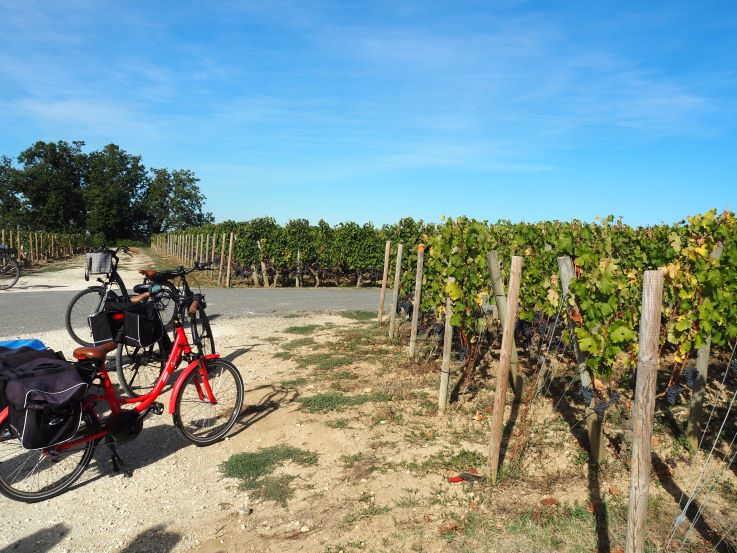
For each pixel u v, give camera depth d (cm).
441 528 359
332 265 2150
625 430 475
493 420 415
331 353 815
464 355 642
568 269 454
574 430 520
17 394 347
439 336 780
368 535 353
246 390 641
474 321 640
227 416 552
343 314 1198
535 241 781
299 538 351
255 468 445
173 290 574
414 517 373
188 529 362
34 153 8888
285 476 433
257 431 523
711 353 757
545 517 372
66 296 1302
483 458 458
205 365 503
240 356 799
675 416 554
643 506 273
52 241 3297
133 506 390
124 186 9762
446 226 699
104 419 422
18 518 372
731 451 481
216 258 2344
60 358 420
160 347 552
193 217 10662
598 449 446
